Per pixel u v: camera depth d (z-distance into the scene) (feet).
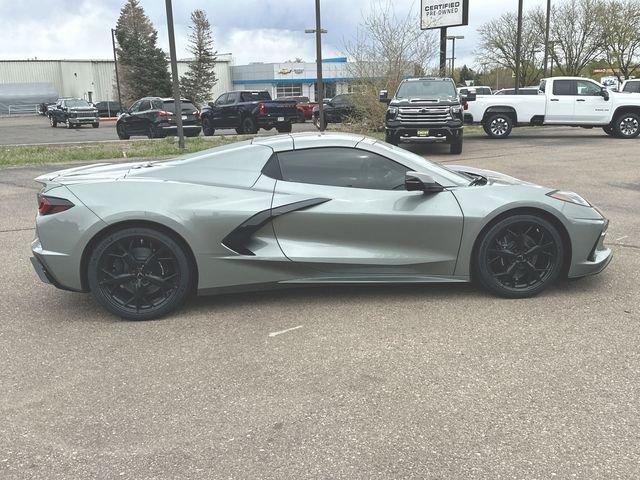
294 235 14.97
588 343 12.82
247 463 8.89
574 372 11.53
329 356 12.46
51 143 66.08
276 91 269.03
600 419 9.87
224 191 14.84
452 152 51.26
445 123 48.93
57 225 14.29
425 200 15.07
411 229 14.98
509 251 15.30
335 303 15.57
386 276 15.21
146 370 12.01
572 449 9.06
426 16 81.15
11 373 11.96
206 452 9.19
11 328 14.38
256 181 15.07
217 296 16.35
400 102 50.52
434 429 9.68
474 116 69.10
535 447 9.13
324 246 15.03
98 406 10.63
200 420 10.11
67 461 9.02
